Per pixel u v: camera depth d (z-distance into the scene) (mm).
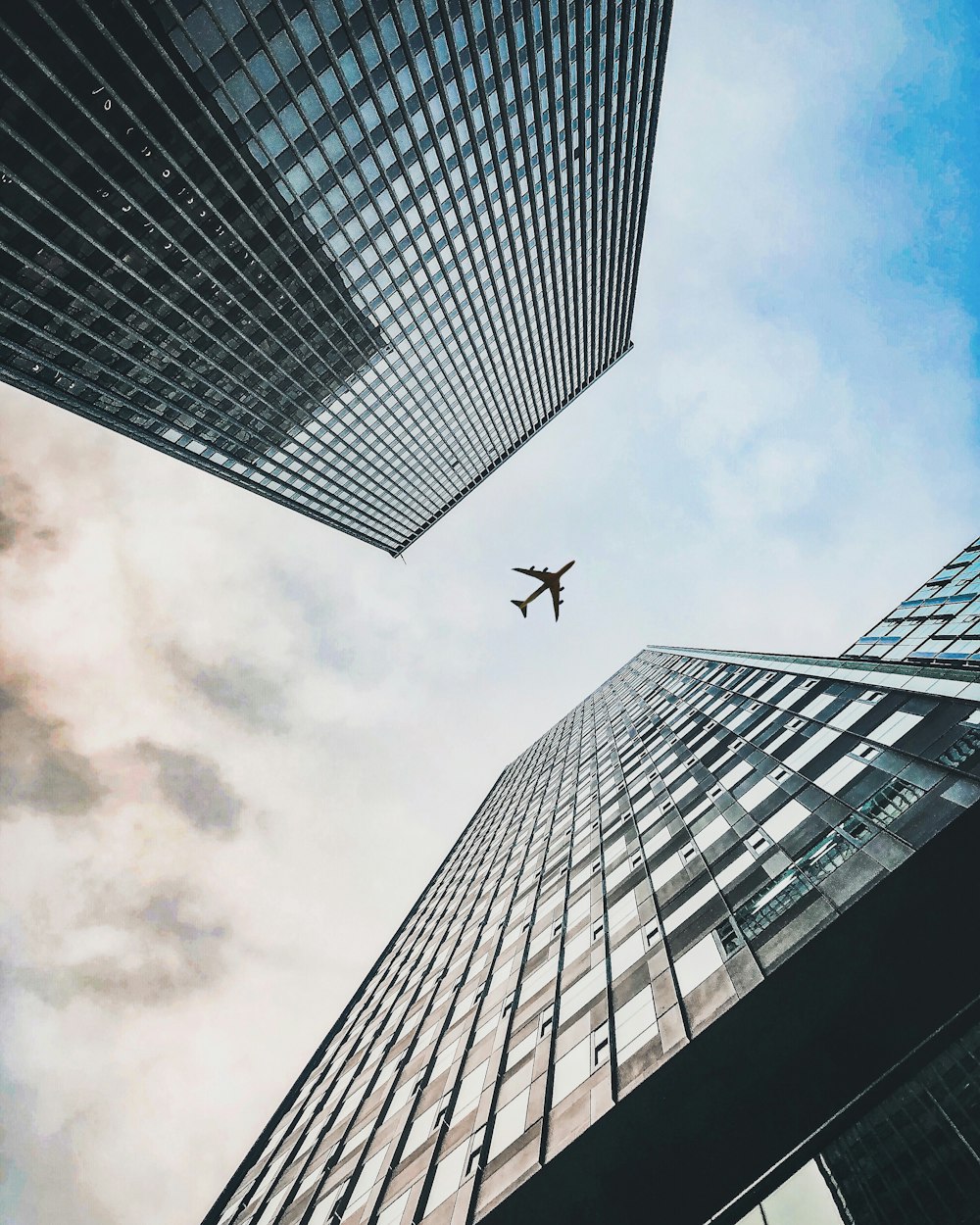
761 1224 12164
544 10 48219
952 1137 11523
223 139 38531
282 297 52219
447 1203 16266
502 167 58344
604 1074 15820
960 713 17891
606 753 49188
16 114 31969
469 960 32312
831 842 17625
